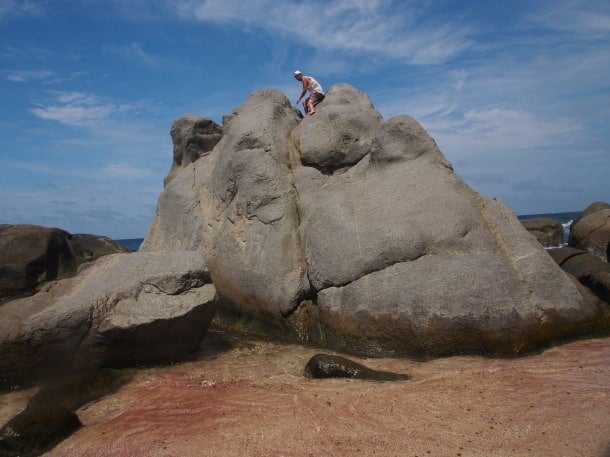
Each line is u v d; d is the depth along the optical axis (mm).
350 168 10430
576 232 16359
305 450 4723
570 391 5699
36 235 14523
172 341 7652
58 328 7141
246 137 10938
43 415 5473
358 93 12234
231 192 10953
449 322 7406
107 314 7340
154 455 4828
